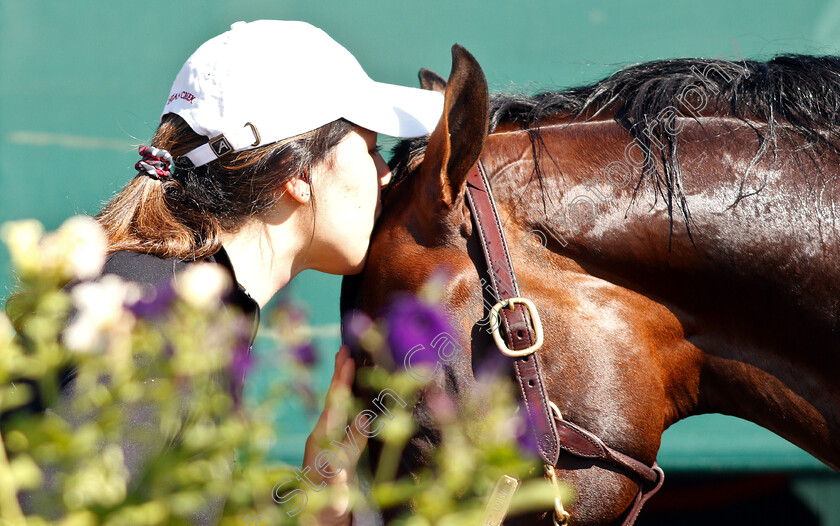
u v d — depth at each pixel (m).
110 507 1.18
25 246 1.24
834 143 2.63
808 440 2.63
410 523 1.37
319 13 5.36
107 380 1.80
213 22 5.48
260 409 1.39
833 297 2.52
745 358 2.63
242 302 2.37
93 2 5.36
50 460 1.22
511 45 5.39
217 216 2.48
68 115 5.35
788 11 5.34
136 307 1.82
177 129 2.53
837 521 4.68
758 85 2.72
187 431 1.81
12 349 1.27
